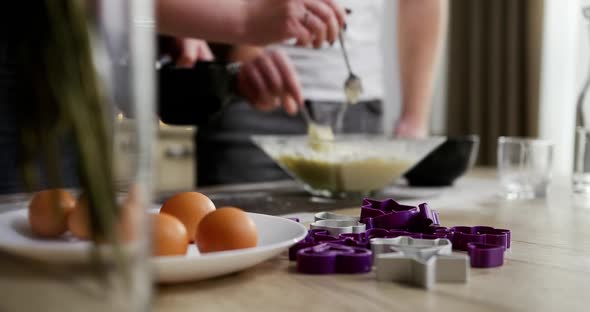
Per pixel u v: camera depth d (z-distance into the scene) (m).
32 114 0.27
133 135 0.28
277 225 0.52
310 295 0.39
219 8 1.24
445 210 0.85
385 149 0.95
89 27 0.27
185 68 1.11
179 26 1.23
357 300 0.38
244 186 1.20
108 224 0.27
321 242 0.50
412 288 0.41
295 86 1.31
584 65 0.98
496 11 2.95
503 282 0.43
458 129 3.18
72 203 0.28
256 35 1.30
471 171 1.58
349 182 0.97
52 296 0.28
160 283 0.41
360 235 0.52
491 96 2.98
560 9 2.73
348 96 1.46
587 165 1.02
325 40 1.35
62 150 0.27
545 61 2.78
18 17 0.26
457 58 3.16
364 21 1.74
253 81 1.29
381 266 0.43
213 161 1.64
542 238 0.63
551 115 2.78
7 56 0.27
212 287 0.41
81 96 0.27
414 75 1.69
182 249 0.42
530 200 0.98
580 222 0.74
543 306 0.37
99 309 0.28
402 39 1.71
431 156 1.15
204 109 1.14
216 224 0.45
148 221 0.29
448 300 0.38
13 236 0.32
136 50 0.28
